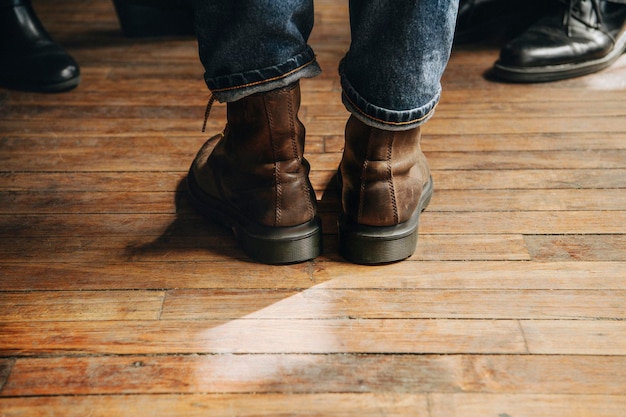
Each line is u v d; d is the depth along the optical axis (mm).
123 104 1749
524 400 893
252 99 981
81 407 893
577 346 978
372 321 1026
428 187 1249
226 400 900
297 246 1114
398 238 1104
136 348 985
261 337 1002
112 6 2547
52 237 1230
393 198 1067
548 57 1793
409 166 1074
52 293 1093
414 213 1118
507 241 1205
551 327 1012
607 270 1131
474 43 2123
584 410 877
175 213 1300
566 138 1546
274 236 1102
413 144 1062
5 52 1812
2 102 1752
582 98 1739
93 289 1101
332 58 2033
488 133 1575
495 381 922
